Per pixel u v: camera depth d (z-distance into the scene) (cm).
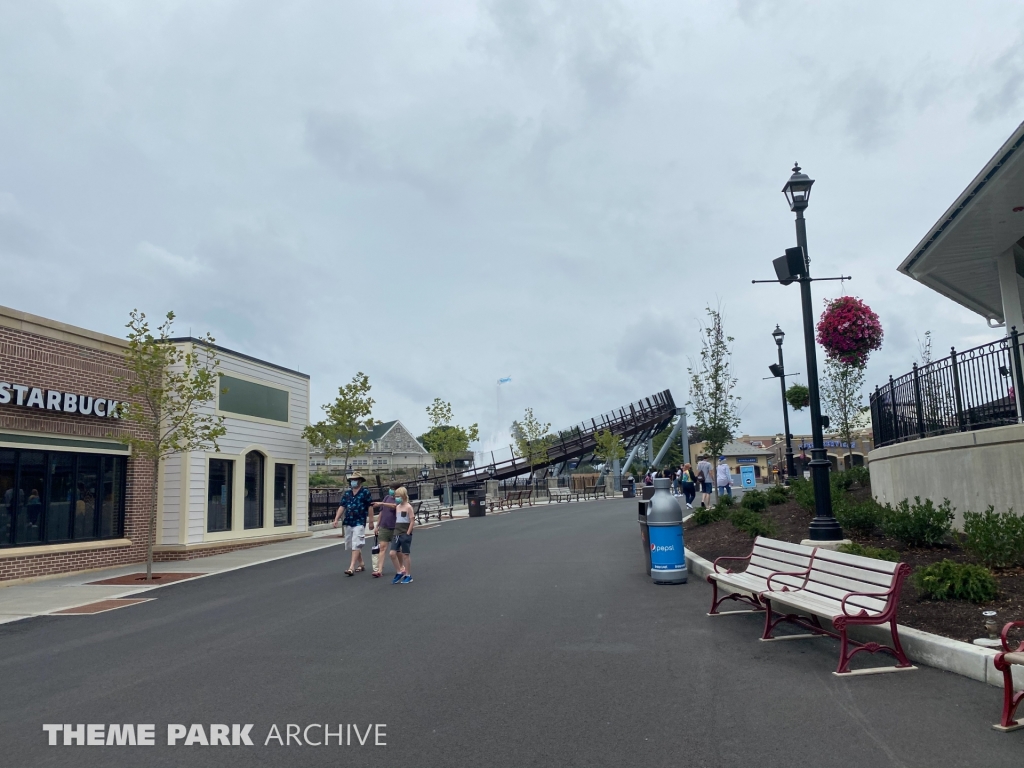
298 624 965
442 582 1286
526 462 5128
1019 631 635
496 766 469
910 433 1234
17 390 1495
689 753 475
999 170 1001
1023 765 434
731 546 1327
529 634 842
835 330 1309
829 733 497
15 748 537
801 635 775
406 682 666
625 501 3962
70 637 957
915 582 770
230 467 2188
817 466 1098
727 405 2223
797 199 1173
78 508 1694
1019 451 922
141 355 1583
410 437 8544
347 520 1484
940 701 546
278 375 2488
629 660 710
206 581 1489
